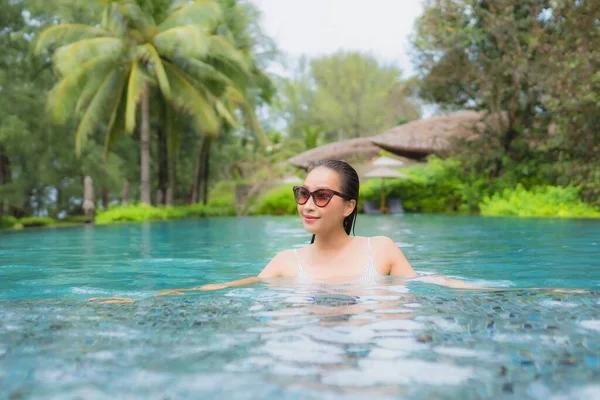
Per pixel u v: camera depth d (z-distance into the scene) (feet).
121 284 11.43
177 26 71.82
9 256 18.60
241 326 6.30
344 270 10.05
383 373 4.63
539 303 7.50
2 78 74.90
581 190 56.54
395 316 6.69
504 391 4.21
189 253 19.19
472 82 71.10
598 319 6.54
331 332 5.96
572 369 4.71
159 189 89.40
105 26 68.44
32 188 89.97
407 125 95.40
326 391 4.24
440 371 4.68
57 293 10.06
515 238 24.12
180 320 6.66
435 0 69.67
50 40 67.21
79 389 4.34
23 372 4.77
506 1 63.31
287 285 9.29
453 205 79.20
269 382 4.43
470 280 11.25
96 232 36.73
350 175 9.97
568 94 54.90
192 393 4.22
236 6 90.84
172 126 85.92
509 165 69.26
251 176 104.37
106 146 75.10
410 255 17.01
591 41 55.52
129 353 5.30
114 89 71.87
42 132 80.48
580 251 17.84
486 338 5.68
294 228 39.75
